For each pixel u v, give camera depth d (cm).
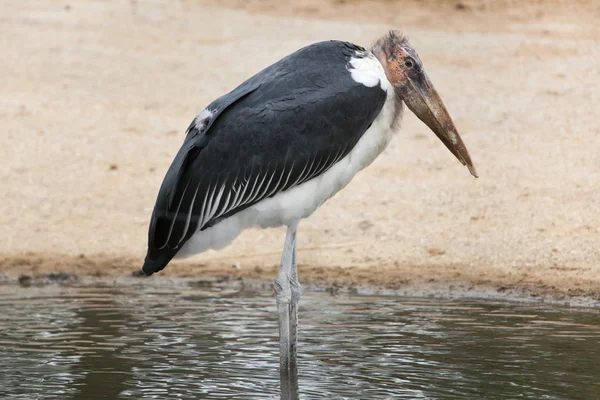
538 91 1966
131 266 1245
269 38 2497
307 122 806
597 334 921
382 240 1302
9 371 817
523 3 2733
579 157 1578
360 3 2833
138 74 2173
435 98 877
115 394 762
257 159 802
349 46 854
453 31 2505
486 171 1540
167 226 805
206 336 927
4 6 2789
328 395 758
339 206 1423
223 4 2923
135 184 1552
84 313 1018
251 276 1200
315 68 826
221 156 802
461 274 1173
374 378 795
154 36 2525
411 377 797
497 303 1059
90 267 1241
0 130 1759
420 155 1639
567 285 1116
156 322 980
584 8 2686
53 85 2064
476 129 1748
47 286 1159
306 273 1198
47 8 2805
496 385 771
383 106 851
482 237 1291
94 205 1465
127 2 2934
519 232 1298
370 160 868
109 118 1861
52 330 948
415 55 878
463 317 994
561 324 962
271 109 805
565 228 1298
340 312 1020
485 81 2050
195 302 1070
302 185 825
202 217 809
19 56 2272
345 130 820
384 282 1156
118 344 898
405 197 1449
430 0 2798
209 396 757
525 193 1434
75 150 1683
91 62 2255
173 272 1218
